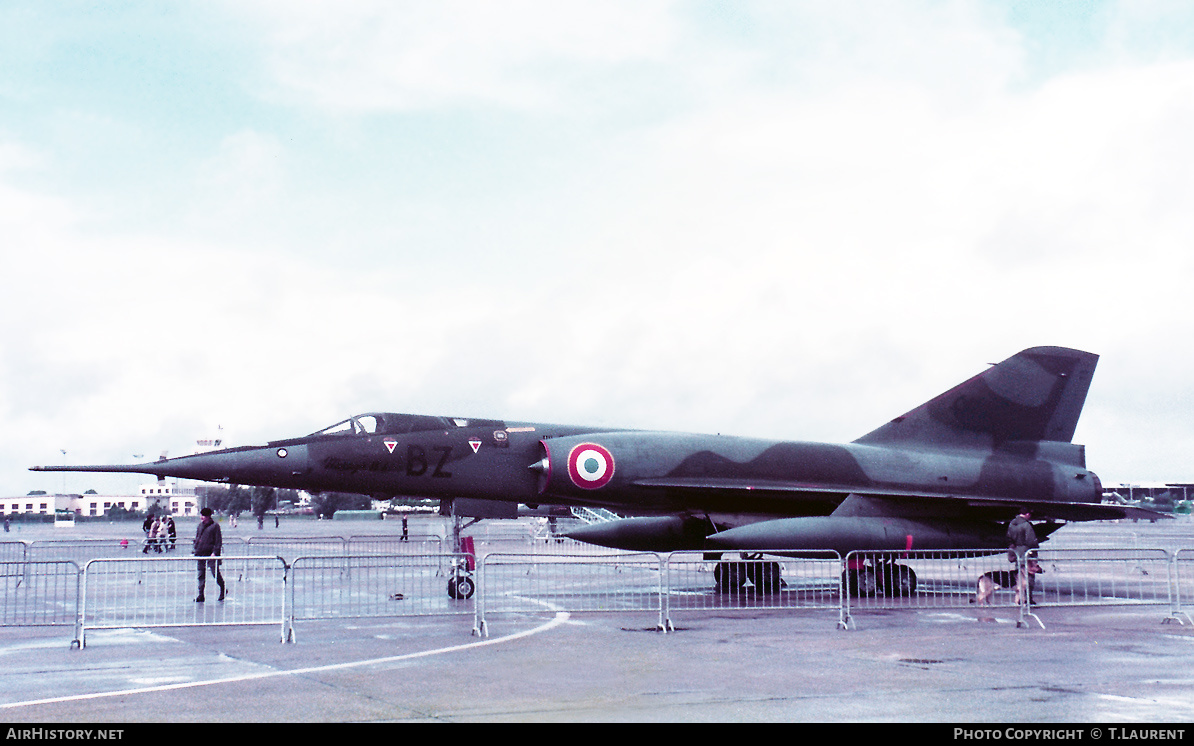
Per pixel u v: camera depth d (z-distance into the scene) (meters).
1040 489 22.20
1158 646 11.20
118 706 7.79
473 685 8.70
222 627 13.15
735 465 20.30
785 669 9.58
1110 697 8.08
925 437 22.33
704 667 9.70
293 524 97.12
